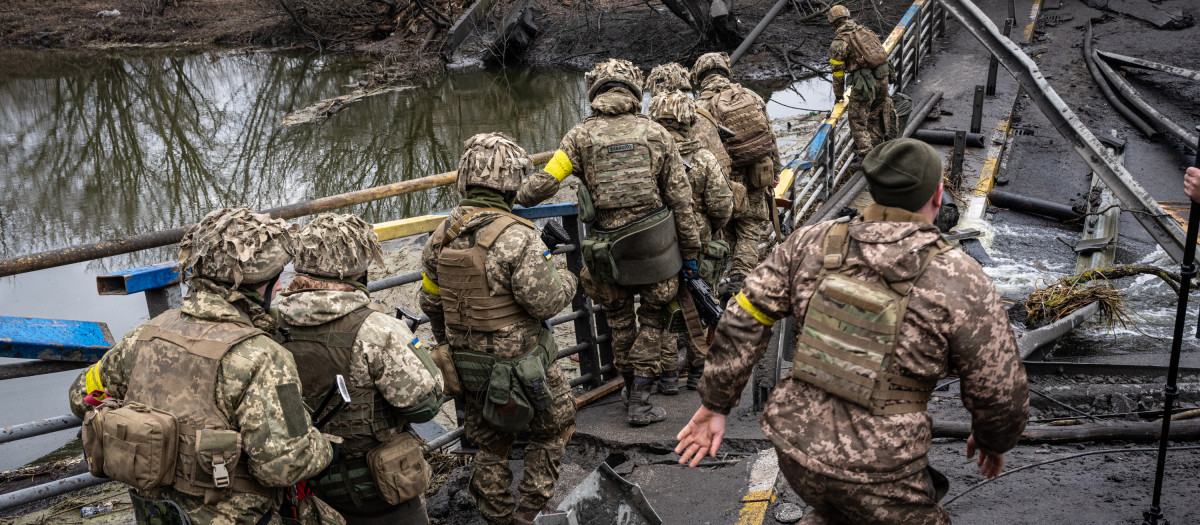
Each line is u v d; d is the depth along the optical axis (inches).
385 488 98.8
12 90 799.7
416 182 166.1
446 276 118.2
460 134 599.8
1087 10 575.5
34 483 155.5
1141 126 387.9
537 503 128.6
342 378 90.4
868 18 730.2
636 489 103.3
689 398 169.3
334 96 733.3
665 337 169.5
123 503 148.3
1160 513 105.5
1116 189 170.7
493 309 116.3
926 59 501.0
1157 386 147.8
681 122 161.8
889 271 75.2
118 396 88.2
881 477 75.5
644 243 146.1
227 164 567.5
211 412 80.3
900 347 74.5
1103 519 108.7
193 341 81.8
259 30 970.1
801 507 120.1
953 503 116.8
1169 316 201.2
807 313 79.1
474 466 129.6
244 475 83.8
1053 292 199.5
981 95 370.9
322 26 948.0
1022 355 167.5
